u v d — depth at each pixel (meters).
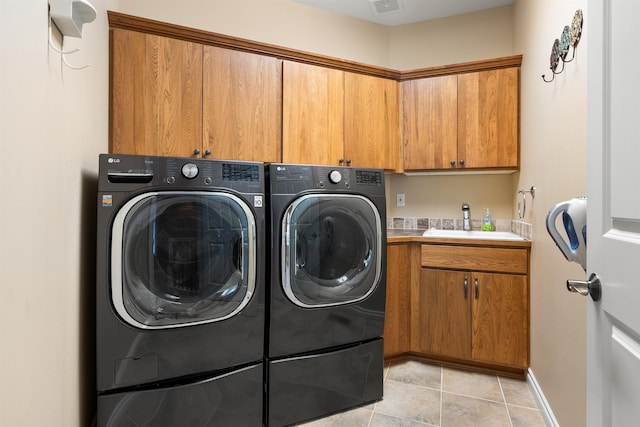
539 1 2.01
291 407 1.78
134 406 1.45
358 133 2.66
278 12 2.82
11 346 0.77
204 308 1.57
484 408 1.92
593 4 0.81
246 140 2.31
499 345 2.26
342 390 1.90
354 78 2.66
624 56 0.68
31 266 0.89
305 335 1.82
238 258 1.65
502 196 2.88
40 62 0.94
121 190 1.43
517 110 2.50
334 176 1.90
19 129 0.82
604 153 0.77
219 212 1.61
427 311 2.45
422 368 2.41
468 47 2.99
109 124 2.00
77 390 1.33
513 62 2.50
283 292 1.76
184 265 1.54
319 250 1.86
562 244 1.08
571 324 1.47
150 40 2.09
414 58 3.15
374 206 2.02
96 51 1.70
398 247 2.46
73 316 1.28
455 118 2.66
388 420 1.82
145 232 1.46
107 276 1.40
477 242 2.32
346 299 1.92
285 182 1.78
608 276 0.74
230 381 1.64
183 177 1.54
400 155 2.83
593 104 0.81
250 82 2.34
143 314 1.46
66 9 1.02
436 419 1.82
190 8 2.54
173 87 2.13
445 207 3.06
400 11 3.00
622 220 0.70
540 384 1.95
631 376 0.65
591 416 0.83
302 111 2.48
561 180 1.61
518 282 2.22
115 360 1.42
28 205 0.87
